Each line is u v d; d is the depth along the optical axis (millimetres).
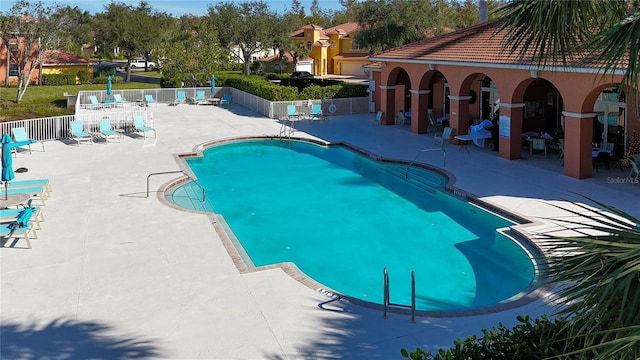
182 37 47062
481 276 12648
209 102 41125
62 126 27000
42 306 10180
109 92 39594
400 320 9680
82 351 8625
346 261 13602
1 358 8406
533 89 25859
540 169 20406
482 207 16641
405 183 20594
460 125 25281
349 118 34219
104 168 21156
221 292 10789
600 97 21516
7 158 15234
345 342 8906
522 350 6199
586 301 4215
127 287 10992
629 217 4789
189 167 22531
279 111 34344
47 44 47281
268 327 9422
